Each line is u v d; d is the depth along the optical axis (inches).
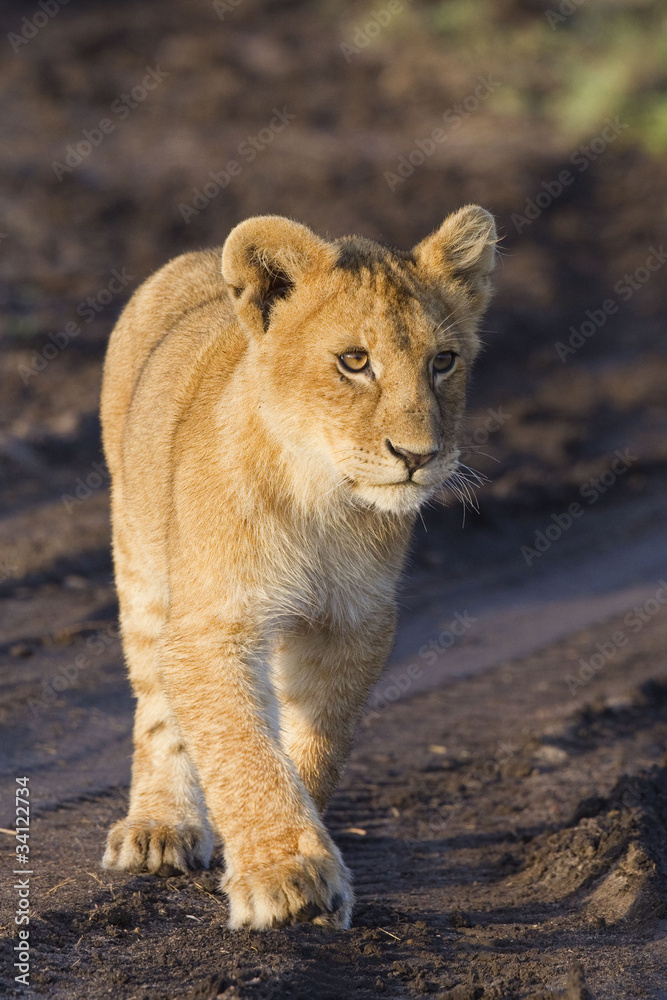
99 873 299.3
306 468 288.7
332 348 281.0
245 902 255.9
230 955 245.6
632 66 1658.5
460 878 328.8
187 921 270.8
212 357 316.5
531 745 436.1
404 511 287.4
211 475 284.2
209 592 279.1
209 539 280.5
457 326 301.3
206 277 377.1
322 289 285.6
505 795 397.4
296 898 252.5
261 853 258.2
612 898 295.0
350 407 280.4
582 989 229.3
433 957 257.8
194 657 276.7
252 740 267.6
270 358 287.0
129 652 335.6
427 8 1803.6
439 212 1268.5
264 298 289.9
